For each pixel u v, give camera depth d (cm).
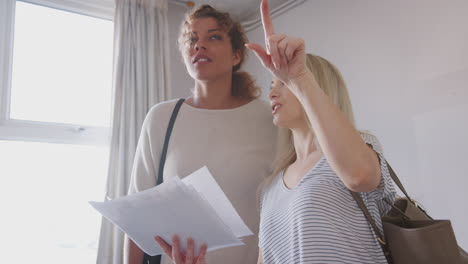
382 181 79
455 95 194
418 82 210
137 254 128
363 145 72
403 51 220
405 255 74
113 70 275
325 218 79
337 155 69
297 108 97
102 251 243
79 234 262
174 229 93
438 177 197
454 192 190
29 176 250
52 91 271
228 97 138
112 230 248
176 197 85
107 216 97
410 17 218
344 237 78
